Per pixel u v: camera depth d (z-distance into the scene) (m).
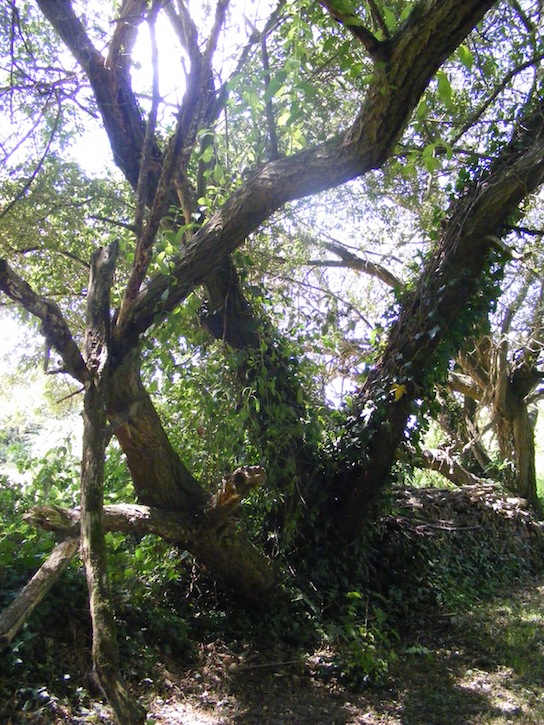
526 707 5.59
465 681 6.16
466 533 10.98
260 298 7.22
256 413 7.01
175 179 6.11
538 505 15.10
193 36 4.79
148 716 4.70
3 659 4.48
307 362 7.41
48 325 4.38
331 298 9.65
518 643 7.27
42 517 4.40
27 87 6.05
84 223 9.65
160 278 5.28
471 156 8.13
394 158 8.77
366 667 5.80
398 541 8.98
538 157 7.14
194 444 6.85
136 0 5.07
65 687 4.61
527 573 11.79
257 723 4.91
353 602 7.12
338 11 4.48
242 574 6.29
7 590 5.01
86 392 4.32
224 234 5.25
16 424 13.89
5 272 4.22
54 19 5.75
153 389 6.59
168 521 5.55
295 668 5.93
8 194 9.07
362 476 7.70
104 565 3.70
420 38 4.45
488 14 9.12
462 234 7.46
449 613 8.23
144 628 5.68
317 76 7.38
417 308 7.75
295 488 7.32
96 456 4.04
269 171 5.16
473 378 14.56
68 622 5.16
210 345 6.91
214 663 5.77
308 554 7.44
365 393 7.93
